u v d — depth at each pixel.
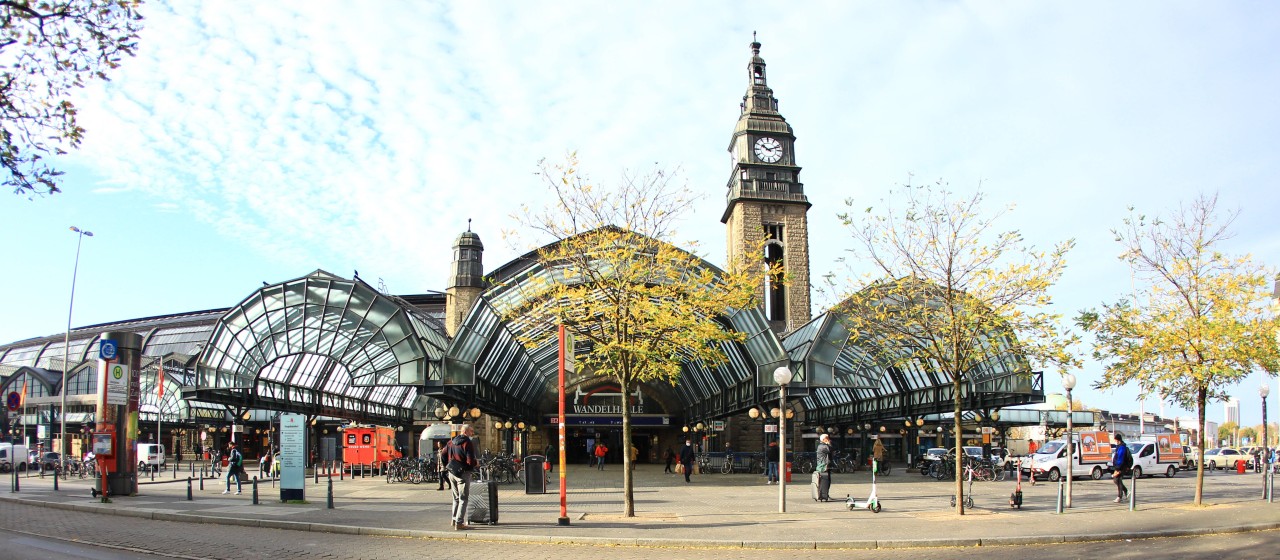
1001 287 19.83
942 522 17.94
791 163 62.47
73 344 84.06
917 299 21.22
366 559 12.70
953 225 20.41
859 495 26.25
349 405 50.47
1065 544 15.30
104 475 22.64
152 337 80.44
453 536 15.53
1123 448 23.06
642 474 42.19
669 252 21.02
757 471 42.44
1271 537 16.31
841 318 26.30
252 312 32.62
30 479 37.34
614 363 25.50
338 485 31.44
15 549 13.13
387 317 31.69
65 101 10.27
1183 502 23.45
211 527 17.30
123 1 10.00
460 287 60.41
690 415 65.50
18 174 10.16
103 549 13.55
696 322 21.38
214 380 33.53
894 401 45.84
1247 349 20.83
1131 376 22.44
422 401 60.94
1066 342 19.77
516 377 48.53
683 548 14.66
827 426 60.62
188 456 69.12
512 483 32.62
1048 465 34.94
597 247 20.58
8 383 74.75
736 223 62.31
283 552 13.41
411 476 32.81
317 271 31.86
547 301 21.88
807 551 14.38
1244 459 52.66
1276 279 21.86
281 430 22.50
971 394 37.66
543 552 13.77
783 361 33.38
